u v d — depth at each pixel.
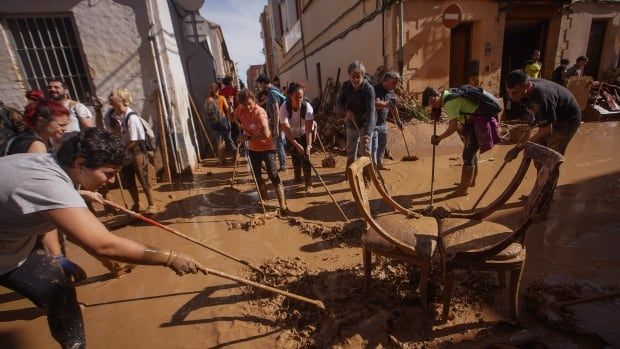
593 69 10.91
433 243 2.40
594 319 2.35
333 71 12.39
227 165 8.04
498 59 8.80
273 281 3.10
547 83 3.76
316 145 8.73
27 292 2.00
